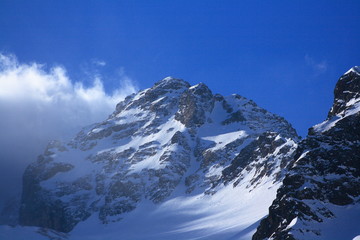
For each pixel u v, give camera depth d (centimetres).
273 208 17250
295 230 15250
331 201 16175
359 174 16688
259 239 17262
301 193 16438
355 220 15312
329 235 15038
